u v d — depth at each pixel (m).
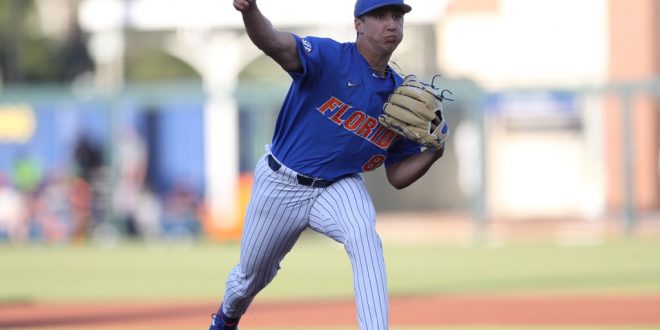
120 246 72.62
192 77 119.38
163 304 39.53
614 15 98.00
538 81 97.44
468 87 73.19
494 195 88.50
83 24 104.12
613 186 86.31
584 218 86.06
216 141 73.94
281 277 50.06
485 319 33.53
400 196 97.94
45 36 112.12
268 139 73.75
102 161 74.50
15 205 74.81
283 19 95.19
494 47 104.25
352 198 20.25
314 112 19.78
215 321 22.73
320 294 42.34
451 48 105.12
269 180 20.58
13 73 106.62
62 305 39.59
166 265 57.94
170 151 74.44
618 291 41.25
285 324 32.72
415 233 83.31
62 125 74.25
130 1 102.12
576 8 100.50
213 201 74.50
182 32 101.75
